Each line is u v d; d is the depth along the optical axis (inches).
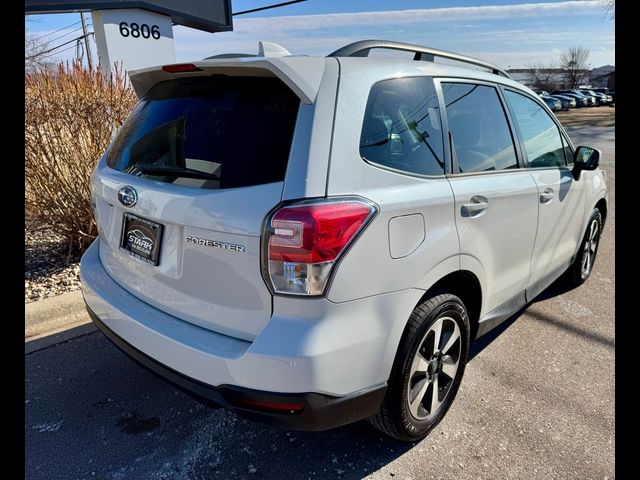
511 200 105.3
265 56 79.4
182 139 82.0
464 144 97.2
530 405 105.3
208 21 359.6
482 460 89.3
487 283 102.6
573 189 138.8
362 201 71.6
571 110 1776.6
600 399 107.3
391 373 81.0
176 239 78.9
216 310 75.2
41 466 87.5
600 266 192.5
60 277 169.8
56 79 171.8
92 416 102.0
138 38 314.8
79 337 135.7
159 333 78.0
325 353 68.1
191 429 98.7
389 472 86.6
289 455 91.0
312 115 70.9
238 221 69.6
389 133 80.4
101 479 85.0
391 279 75.5
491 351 127.8
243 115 76.6
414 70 89.0
